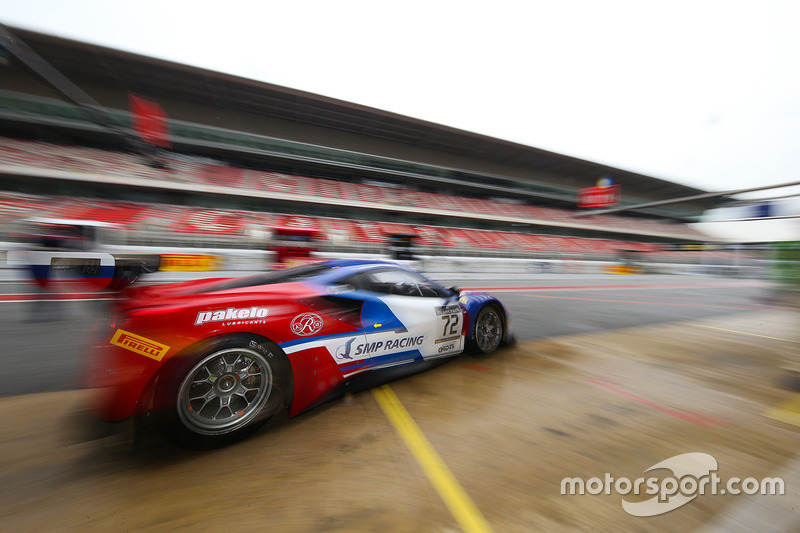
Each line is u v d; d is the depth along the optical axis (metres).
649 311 6.80
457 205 35.88
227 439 1.70
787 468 1.65
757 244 28.56
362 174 34.25
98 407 1.54
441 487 1.44
